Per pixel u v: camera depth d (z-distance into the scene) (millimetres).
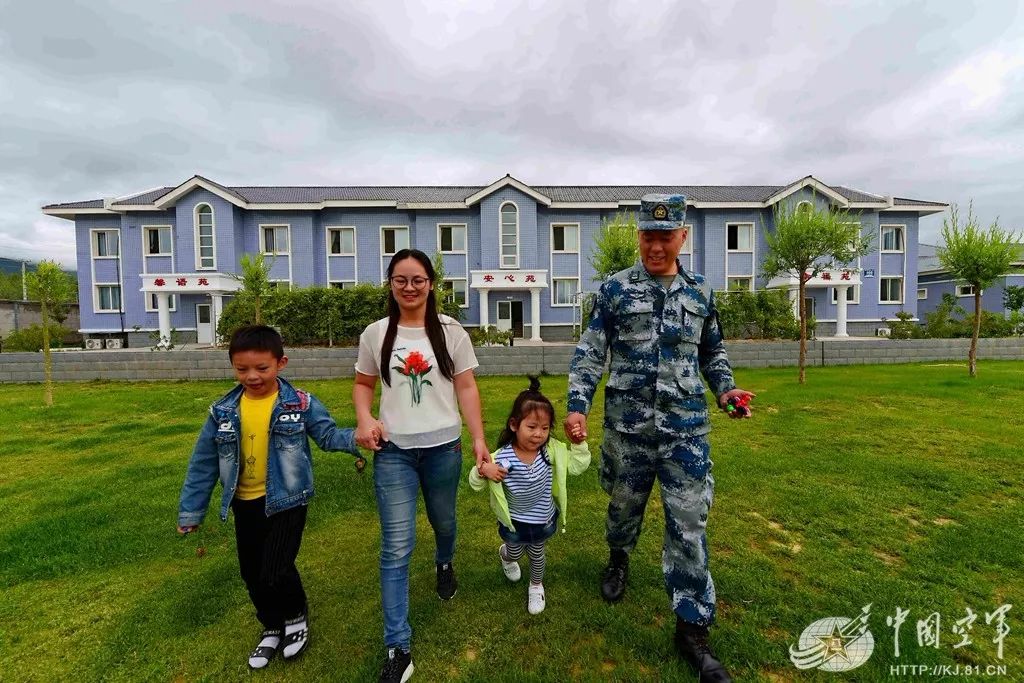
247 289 12219
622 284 2291
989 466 4301
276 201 21609
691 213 22328
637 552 2941
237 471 2080
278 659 2117
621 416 2260
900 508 3506
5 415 7203
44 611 2451
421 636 2215
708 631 2145
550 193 24344
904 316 19578
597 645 2141
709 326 2354
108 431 6242
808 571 2693
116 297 21453
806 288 22484
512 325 22438
